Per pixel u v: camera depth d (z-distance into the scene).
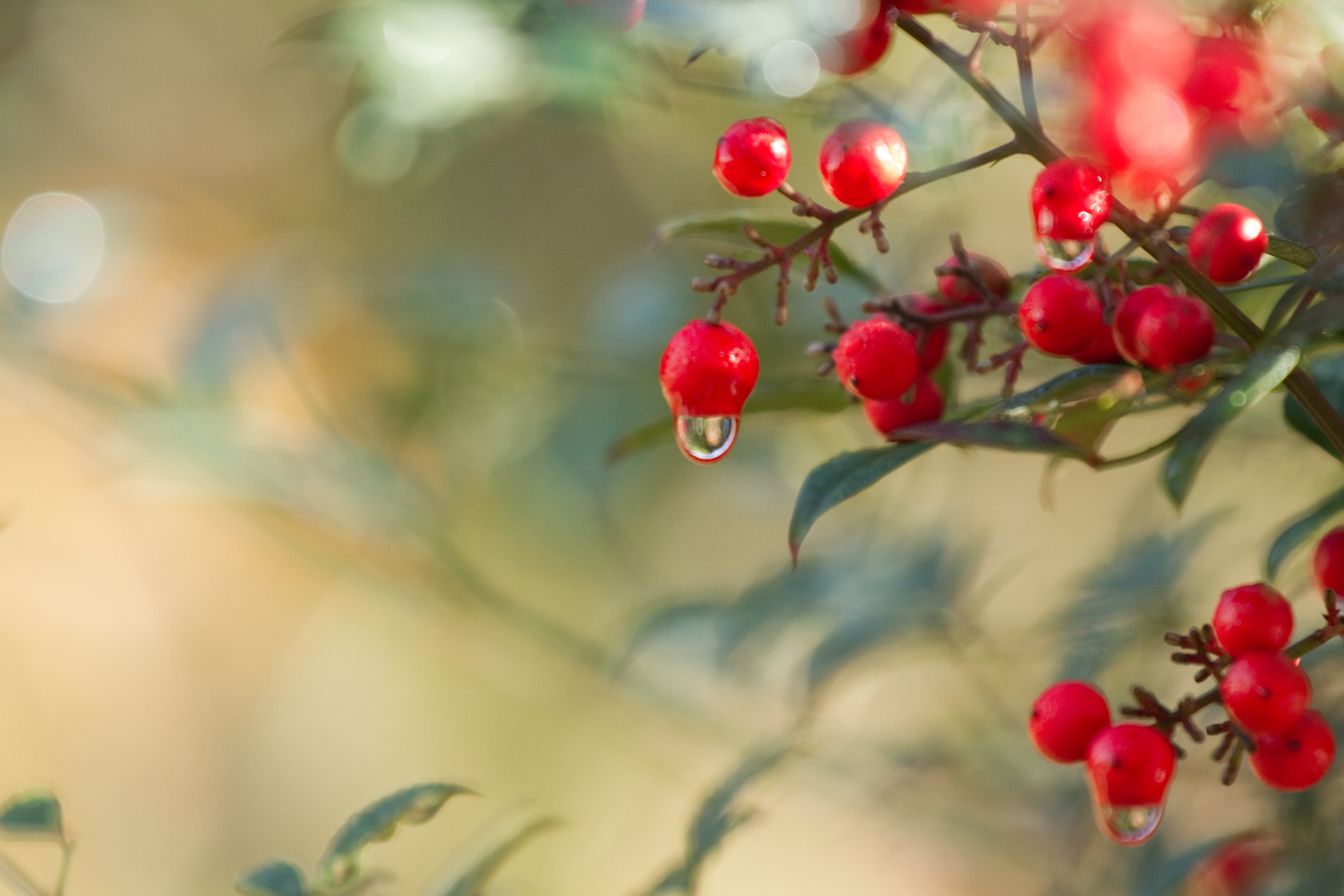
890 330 0.49
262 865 0.52
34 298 0.76
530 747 1.13
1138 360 0.48
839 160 0.48
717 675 0.67
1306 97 0.48
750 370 0.49
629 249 1.05
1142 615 0.59
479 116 0.57
